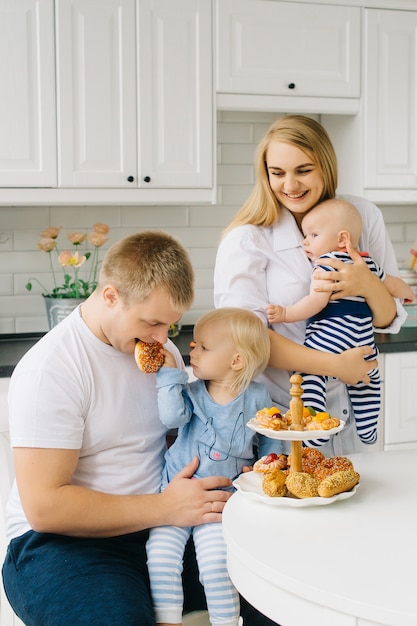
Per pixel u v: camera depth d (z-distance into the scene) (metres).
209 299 3.52
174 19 3.01
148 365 1.67
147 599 1.54
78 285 3.17
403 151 3.33
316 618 1.17
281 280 1.93
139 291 1.59
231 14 3.07
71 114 2.94
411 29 3.29
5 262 3.28
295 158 1.86
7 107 2.88
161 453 1.80
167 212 3.44
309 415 1.54
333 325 1.92
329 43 3.19
